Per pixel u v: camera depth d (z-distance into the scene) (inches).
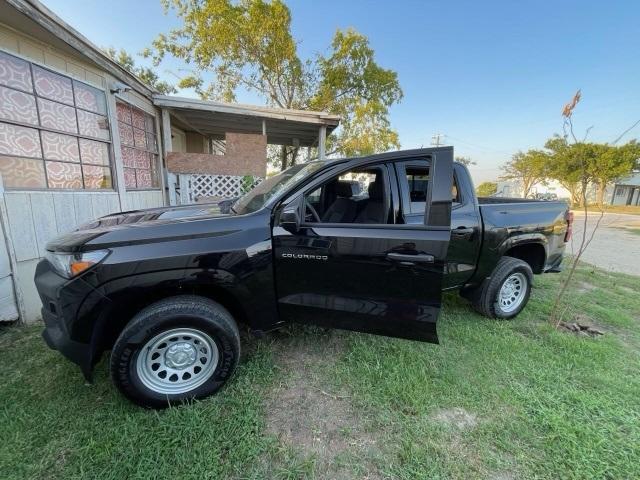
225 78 632.4
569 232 151.3
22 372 90.6
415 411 80.7
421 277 86.7
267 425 75.1
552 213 142.9
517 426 76.5
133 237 78.5
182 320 76.7
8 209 122.8
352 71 648.4
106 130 191.9
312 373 94.8
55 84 154.2
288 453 67.8
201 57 603.8
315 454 67.9
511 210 129.3
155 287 77.0
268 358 101.1
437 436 73.4
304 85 654.5
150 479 60.3
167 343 79.1
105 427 71.9
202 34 576.7
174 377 80.7
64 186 163.5
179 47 609.9
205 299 82.4
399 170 94.5
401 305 88.9
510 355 107.3
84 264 73.5
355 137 584.1
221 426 73.5
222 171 280.1
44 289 78.5
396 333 91.4
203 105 268.5
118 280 74.4
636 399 87.4
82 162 174.9
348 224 89.3
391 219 92.7
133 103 228.7
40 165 149.1
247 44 586.2
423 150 93.4
